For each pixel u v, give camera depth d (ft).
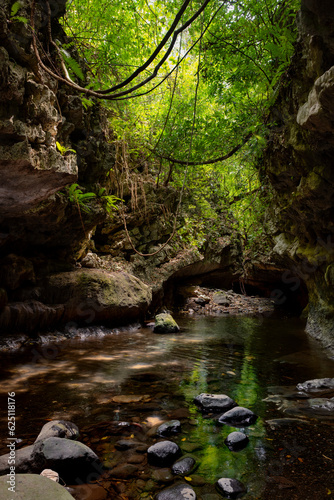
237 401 12.05
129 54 21.62
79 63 18.17
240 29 16.96
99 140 21.09
